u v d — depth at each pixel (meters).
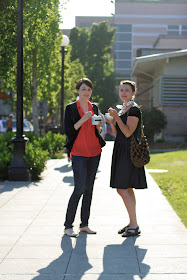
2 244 4.71
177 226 5.46
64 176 10.42
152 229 5.32
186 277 3.70
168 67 28.22
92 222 5.74
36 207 6.68
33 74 19.44
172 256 4.27
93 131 5.20
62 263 4.09
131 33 92.81
